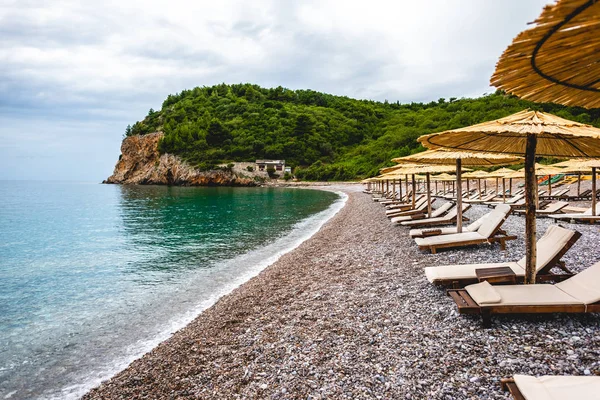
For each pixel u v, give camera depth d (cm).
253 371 490
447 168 1372
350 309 654
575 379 273
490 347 444
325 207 3438
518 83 216
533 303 462
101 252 1623
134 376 543
